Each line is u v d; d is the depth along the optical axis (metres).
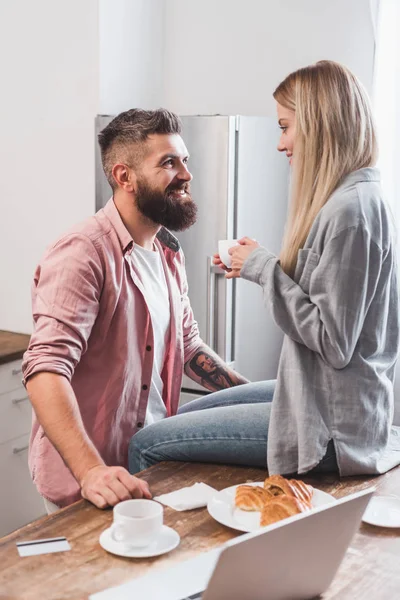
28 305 3.43
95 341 1.88
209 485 1.66
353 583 1.28
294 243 1.68
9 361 3.00
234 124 2.95
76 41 3.18
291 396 1.67
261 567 1.12
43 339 1.72
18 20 3.28
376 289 1.65
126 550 1.34
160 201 1.90
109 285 1.85
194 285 3.06
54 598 1.20
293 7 3.31
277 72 3.39
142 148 1.88
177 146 1.90
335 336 1.57
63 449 1.61
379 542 1.42
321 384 1.66
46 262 1.83
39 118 3.30
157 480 1.68
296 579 1.19
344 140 1.63
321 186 1.64
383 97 3.06
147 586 1.22
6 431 3.03
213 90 3.54
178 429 1.81
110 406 1.91
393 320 1.75
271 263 1.66
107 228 1.90
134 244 1.98
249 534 1.08
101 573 1.28
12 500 3.08
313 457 1.62
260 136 3.12
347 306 1.57
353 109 1.64
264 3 3.38
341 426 1.66
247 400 2.03
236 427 1.77
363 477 1.70
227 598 1.12
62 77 3.22
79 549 1.35
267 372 3.38
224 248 1.78
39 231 3.37
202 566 1.28
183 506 1.51
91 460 1.59
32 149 3.33
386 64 3.04
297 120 1.66
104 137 1.96
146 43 3.48
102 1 3.13
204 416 1.83
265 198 3.21
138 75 3.44
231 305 3.08
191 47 3.57
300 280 1.65
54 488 1.91
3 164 3.42
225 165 2.94
